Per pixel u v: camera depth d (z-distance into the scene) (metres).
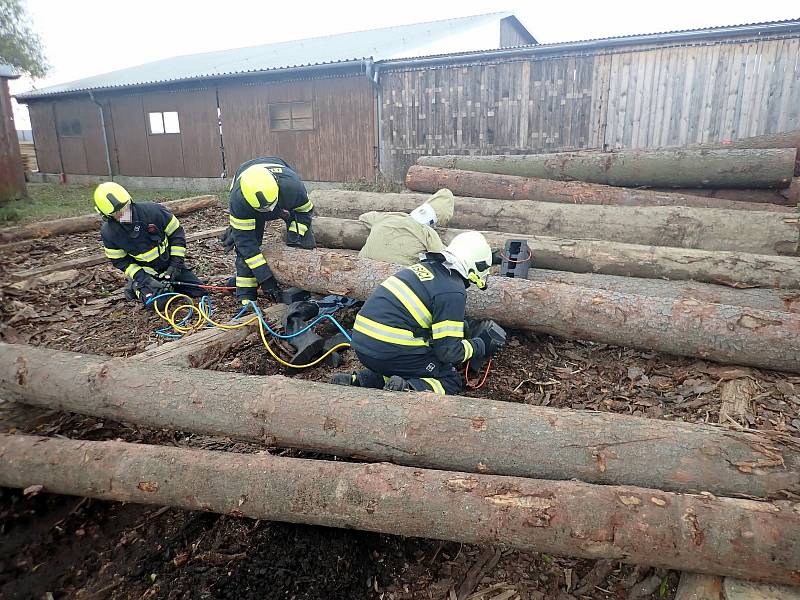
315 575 2.60
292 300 4.91
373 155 12.41
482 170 7.83
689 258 4.71
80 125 17.11
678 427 2.59
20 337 4.84
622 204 6.42
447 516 2.33
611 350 4.22
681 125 9.34
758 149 6.38
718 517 2.13
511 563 2.63
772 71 8.59
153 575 2.66
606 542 2.17
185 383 3.13
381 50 13.39
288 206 4.98
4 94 11.66
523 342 4.46
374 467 2.52
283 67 12.52
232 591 2.54
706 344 3.69
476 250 3.46
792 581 2.04
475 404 2.80
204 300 5.34
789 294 4.30
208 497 2.59
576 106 10.04
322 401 2.90
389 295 3.38
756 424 3.11
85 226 8.93
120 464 2.73
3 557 2.80
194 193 14.50
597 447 2.55
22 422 3.47
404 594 2.55
